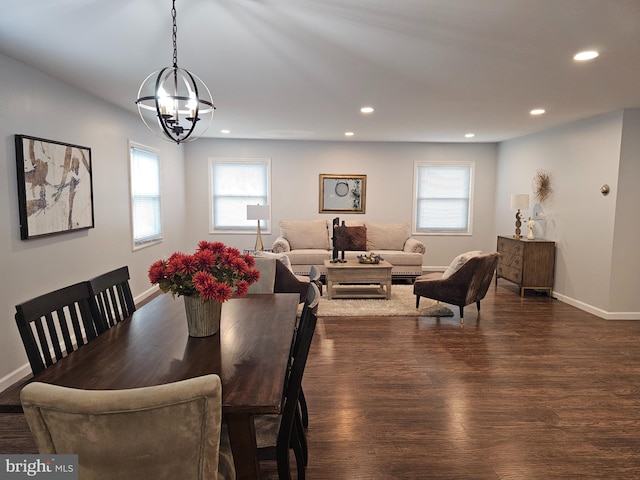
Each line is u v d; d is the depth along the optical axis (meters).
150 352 1.72
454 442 2.28
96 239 4.04
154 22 2.24
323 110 4.52
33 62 2.92
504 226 6.92
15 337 2.89
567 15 2.12
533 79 3.27
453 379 3.05
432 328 4.23
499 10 2.07
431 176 7.25
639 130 4.36
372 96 3.87
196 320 1.89
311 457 2.14
